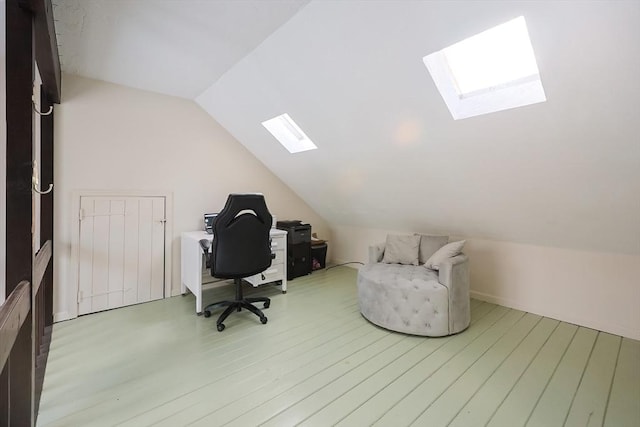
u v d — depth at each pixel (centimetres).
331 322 265
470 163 235
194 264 288
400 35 168
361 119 245
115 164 284
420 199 314
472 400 162
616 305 246
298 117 279
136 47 218
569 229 250
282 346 221
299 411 153
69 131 260
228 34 202
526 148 200
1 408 106
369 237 448
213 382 177
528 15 136
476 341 232
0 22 161
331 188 382
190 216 335
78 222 266
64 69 251
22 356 121
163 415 150
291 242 405
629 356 209
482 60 188
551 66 151
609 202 207
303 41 198
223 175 362
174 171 322
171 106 317
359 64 197
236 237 247
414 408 156
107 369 189
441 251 275
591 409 155
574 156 189
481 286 329
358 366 195
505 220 279
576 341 232
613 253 247
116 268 289
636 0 115
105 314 276
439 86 189
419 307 237
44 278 237
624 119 156
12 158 118
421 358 206
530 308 293
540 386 175
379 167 295
